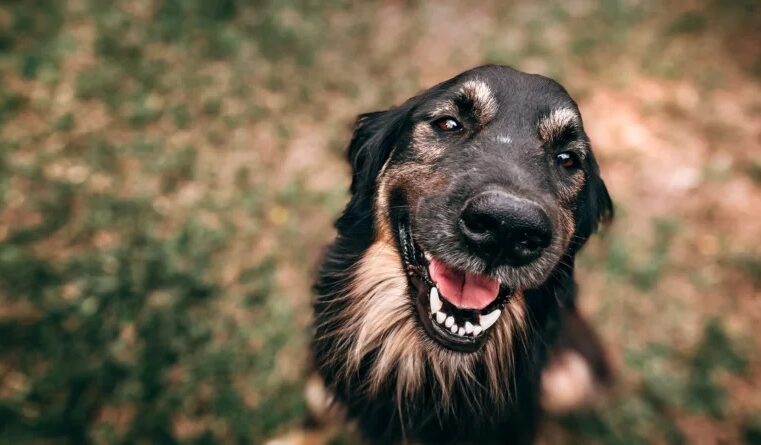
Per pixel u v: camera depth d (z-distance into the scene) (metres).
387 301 0.35
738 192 0.68
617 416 0.49
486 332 0.33
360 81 0.76
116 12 0.77
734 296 0.59
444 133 0.34
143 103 0.66
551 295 0.37
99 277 0.50
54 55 0.69
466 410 0.36
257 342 0.50
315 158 0.66
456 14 0.90
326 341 0.38
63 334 0.46
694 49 0.88
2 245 0.51
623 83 0.80
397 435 0.38
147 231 0.55
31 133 0.61
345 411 0.39
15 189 0.55
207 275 0.54
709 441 0.49
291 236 0.58
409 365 0.36
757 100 0.81
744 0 0.97
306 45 0.79
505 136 0.32
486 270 0.29
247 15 0.81
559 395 0.48
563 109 0.33
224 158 0.64
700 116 0.77
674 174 0.70
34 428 0.41
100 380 0.44
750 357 0.54
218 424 0.45
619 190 0.68
